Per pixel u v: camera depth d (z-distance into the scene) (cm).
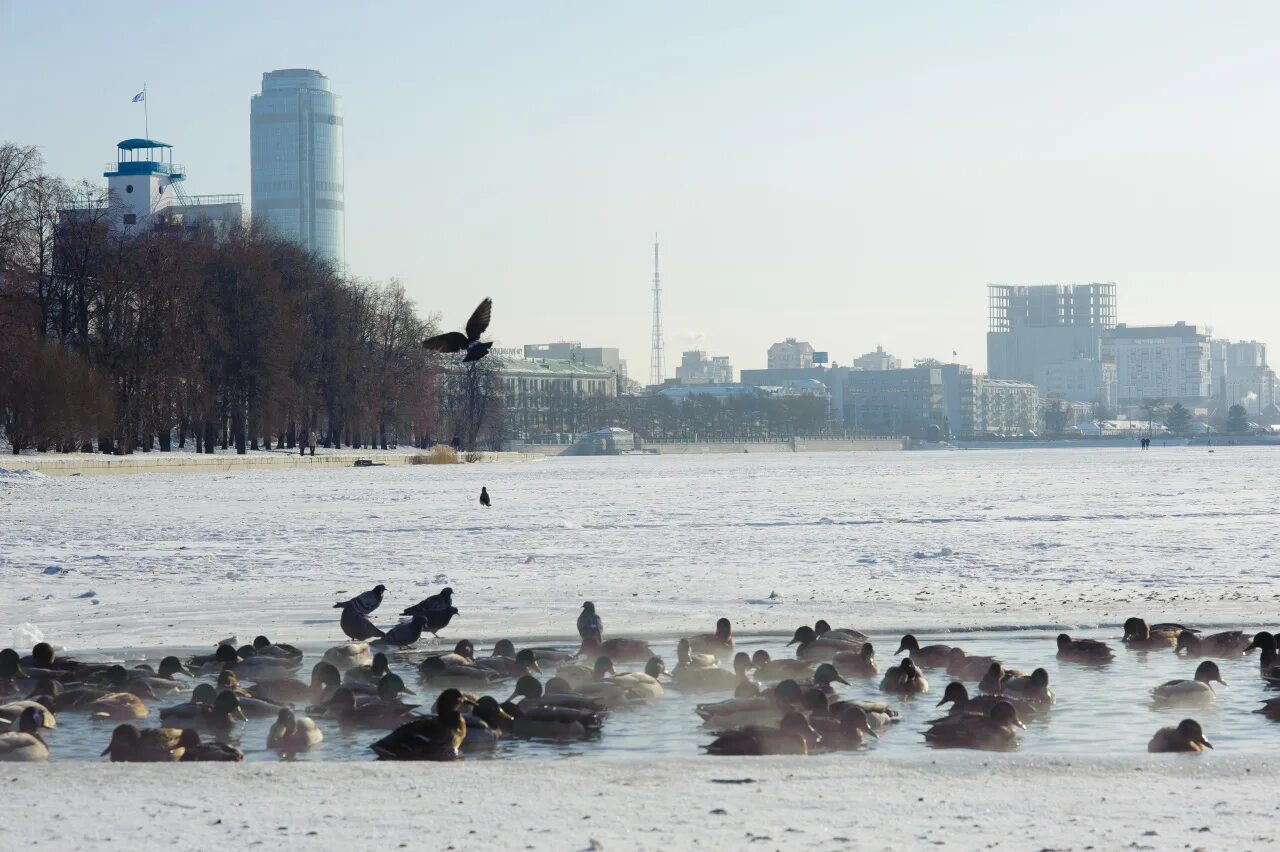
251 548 4634
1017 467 15512
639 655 2278
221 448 14800
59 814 1190
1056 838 1086
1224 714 1800
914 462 19725
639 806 1202
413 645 2514
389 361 16150
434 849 1070
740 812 1177
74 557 4316
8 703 1820
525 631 2661
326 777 1331
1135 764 1356
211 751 1535
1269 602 2930
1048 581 3428
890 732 1708
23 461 10425
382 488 9650
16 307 9838
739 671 2094
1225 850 1045
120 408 11425
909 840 1084
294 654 2267
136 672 2036
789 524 5678
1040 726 1728
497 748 1616
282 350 12938
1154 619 2688
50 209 10888
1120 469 14025
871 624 2675
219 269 12838
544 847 1073
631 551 4412
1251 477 11156
